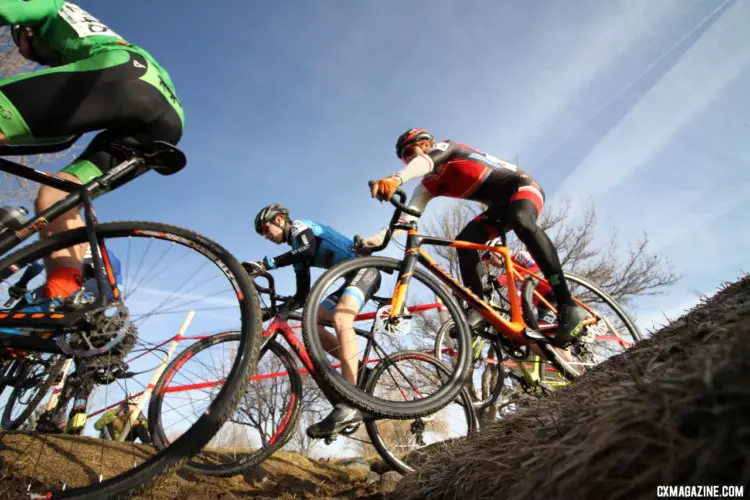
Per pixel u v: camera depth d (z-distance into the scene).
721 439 0.72
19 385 1.83
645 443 0.82
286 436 2.73
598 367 1.67
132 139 1.71
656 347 1.28
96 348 1.44
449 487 1.50
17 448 2.17
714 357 0.84
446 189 3.08
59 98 1.51
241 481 2.67
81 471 2.13
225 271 1.60
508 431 1.48
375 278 2.90
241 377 1.40
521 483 1.07
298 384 2.86
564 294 2.65
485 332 3.14
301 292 3.04
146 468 1.28
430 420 2.93
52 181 1.66
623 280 9.26
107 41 1.69
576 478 0.90
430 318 6.86
